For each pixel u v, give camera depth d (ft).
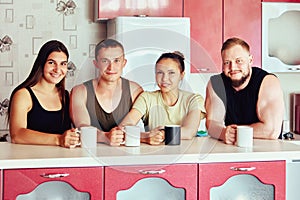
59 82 7.92
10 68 13.74
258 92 8.61
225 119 8.75
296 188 7.44
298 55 13.98
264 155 7.22
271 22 13.83
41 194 6.54
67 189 6.60
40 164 6.48
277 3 13.78
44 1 13.85
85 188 6.62
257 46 13.74
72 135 7.36
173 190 6.89
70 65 13.99
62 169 6.56
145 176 6.77
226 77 8.73
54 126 7.91
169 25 12.75
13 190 6.43
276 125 8.54
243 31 13.65
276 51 13.88
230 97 8.73
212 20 13.48
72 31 14.01
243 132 7.70
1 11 13.65
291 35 13.94
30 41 13.82
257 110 8.64
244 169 7.11
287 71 13.88
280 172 7.29
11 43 13.73
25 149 7.25
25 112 7.77
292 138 13.29
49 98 7.92
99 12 12.85
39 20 13.85
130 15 12.96
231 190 7.14
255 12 13.71
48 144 7.55
